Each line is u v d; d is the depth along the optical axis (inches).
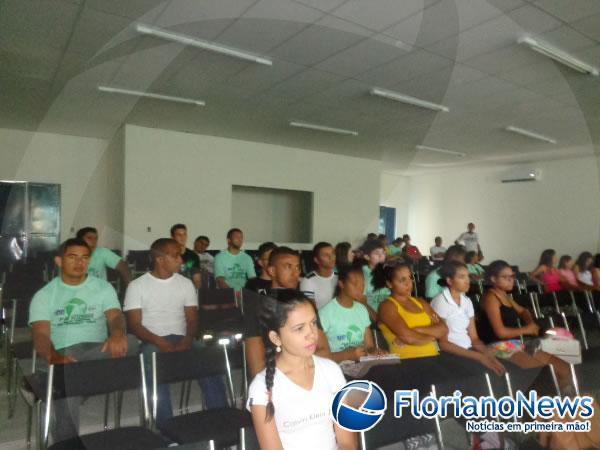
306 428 47.3
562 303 150.1
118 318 81.4
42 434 63.2
